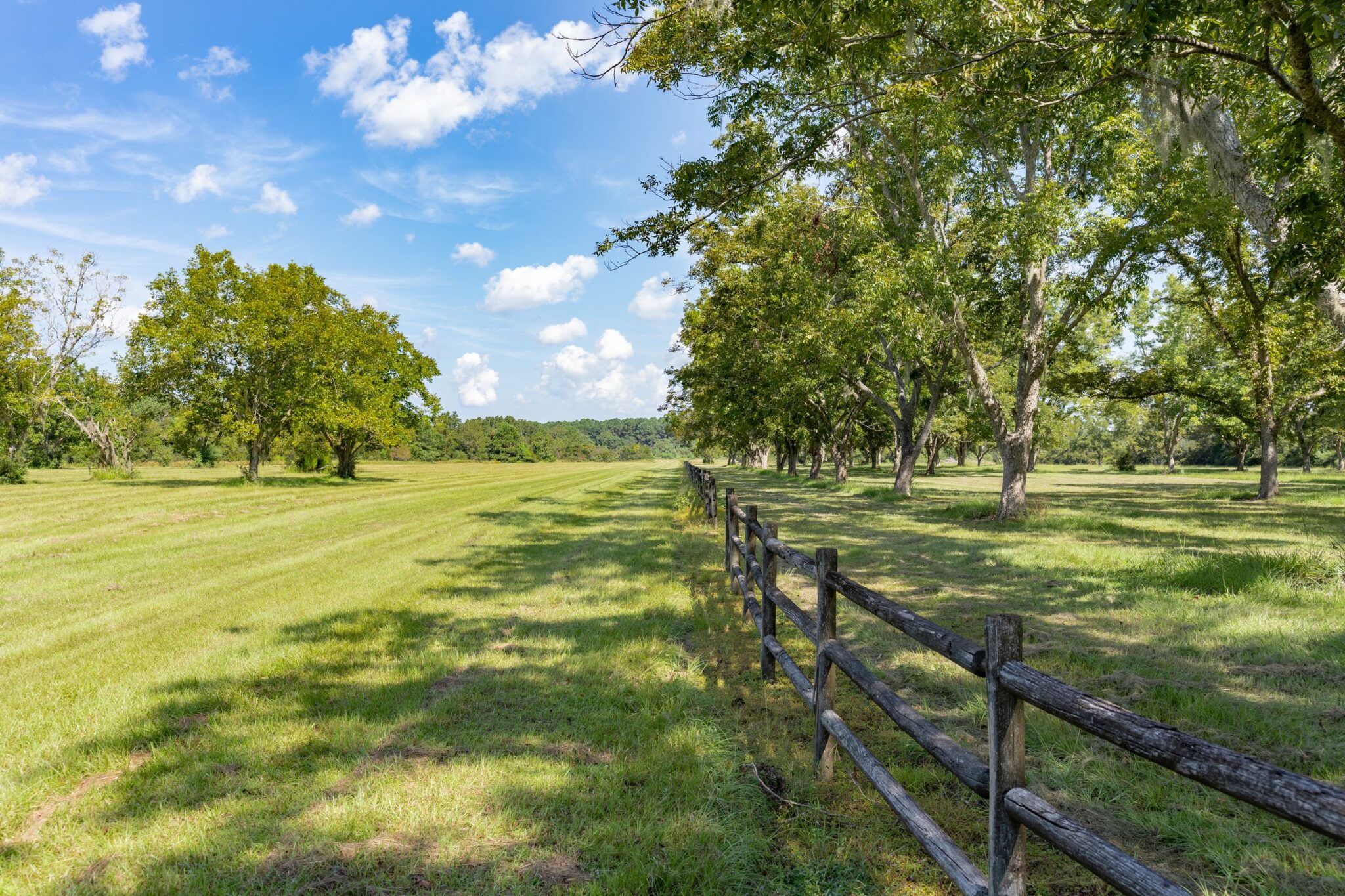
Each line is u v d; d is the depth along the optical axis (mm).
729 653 5945
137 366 32719
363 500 24094
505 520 17422
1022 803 1957
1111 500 25328
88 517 17188
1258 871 2713
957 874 2264
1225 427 37938
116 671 5379
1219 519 16969
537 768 3732
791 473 48281
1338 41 5102
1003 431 16516
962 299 16312
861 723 4277
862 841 3051
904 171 15070
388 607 7582
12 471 34469
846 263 17859
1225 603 7125
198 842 3004
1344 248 6422
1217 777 1388
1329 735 3924
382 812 3240
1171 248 18375
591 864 2881
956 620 6750
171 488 28578
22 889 2689
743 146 8195
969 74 7887
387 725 4297
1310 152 6477
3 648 6051
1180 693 4539
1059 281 15906
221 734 4164
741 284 23047
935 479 48688
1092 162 14555
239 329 31172
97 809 3307
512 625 6883
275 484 33750
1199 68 6676
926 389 29922
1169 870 2766
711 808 3332
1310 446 45000
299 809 3285
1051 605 7312
